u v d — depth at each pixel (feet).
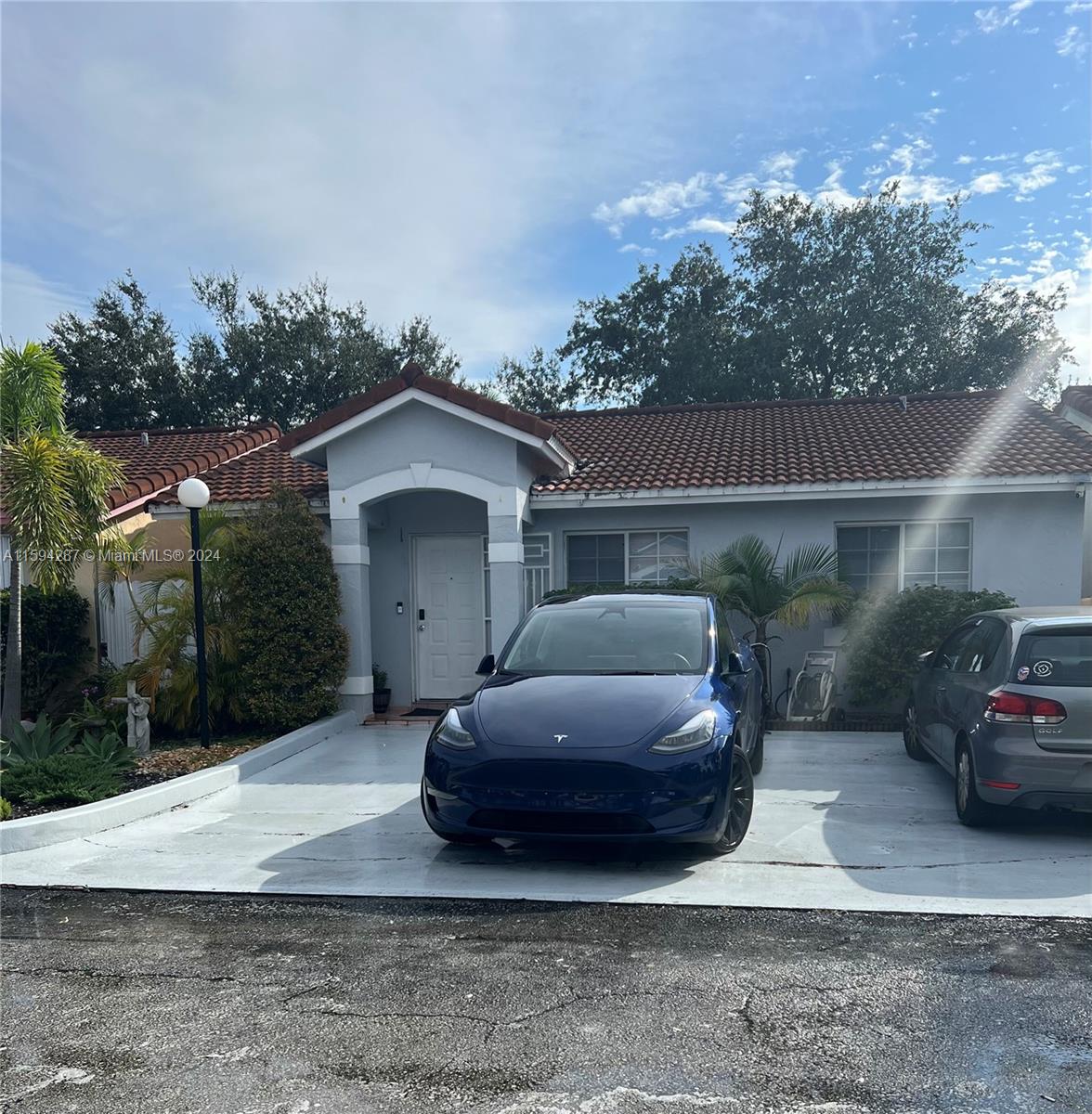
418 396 35.58
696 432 47.70
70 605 39.73
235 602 34.68
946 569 38.11
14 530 28.55
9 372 30.25
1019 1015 12.14
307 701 34.35
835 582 35.55
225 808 24.63
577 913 16.29
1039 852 19.44
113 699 33.81
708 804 17.83
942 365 96.02
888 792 24.98
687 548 39.47
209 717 34.86
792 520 38.50
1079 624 19.95
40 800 23.76
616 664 22.20
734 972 13.61
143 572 38.22
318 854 20.26
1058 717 19.24
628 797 17.43
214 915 16.63
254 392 102.32
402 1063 11.19
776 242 99.81
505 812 18.06
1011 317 99.14
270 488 39.17
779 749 31.09
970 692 21.61
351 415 36.11
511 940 15.06
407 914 16.43
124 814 23.07
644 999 12.78
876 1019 12.05
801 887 17.39
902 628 33.81
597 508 39.40
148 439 57.72
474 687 41.42
